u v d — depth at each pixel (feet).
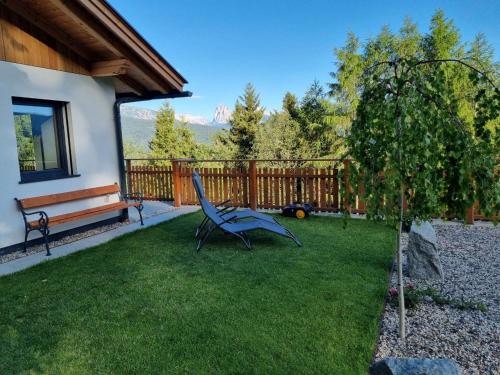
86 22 15.52
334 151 66.80
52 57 16.85
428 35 66.33
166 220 20.89
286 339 8.05
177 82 20.93
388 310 9.62
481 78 7.20
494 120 7.33
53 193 17.04
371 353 7.51
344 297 10.18
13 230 15.19
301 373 6.91
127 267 12.96
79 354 7.63
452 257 14.12
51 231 16.88
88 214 17.30
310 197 22.82
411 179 7.18
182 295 10.44
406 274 12.30
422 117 6.79
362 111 7.66
